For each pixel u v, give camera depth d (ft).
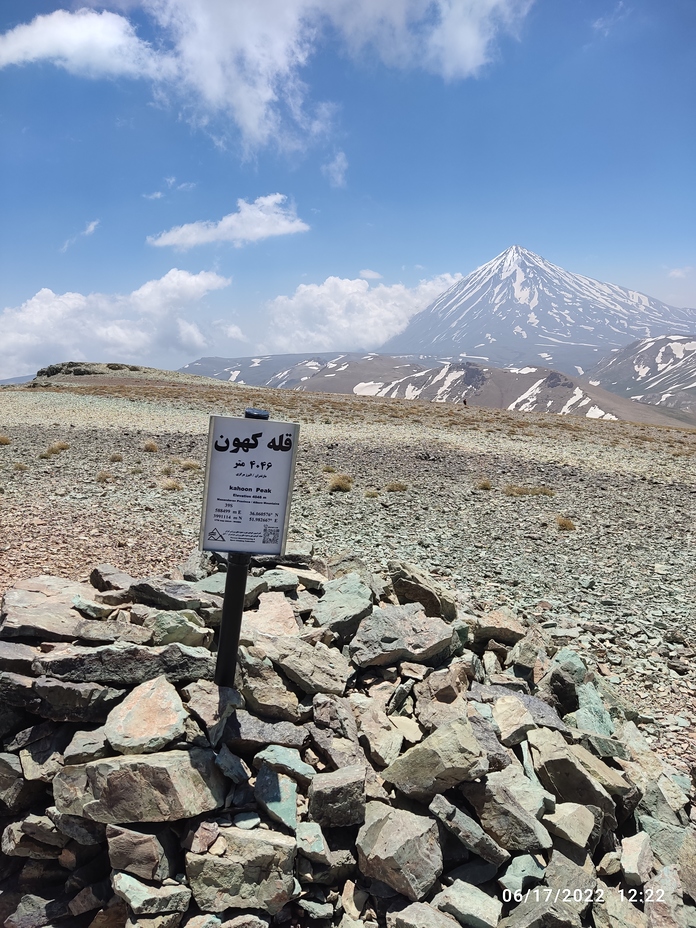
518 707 8.21
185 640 7.94
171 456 35.32
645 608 16.39
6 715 6.84
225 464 6.85
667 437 64.64
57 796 6.24
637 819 7.80
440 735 7.01
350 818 6.52
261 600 9.70
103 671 7.05
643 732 10.59
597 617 15.44
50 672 6.93
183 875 5.99
